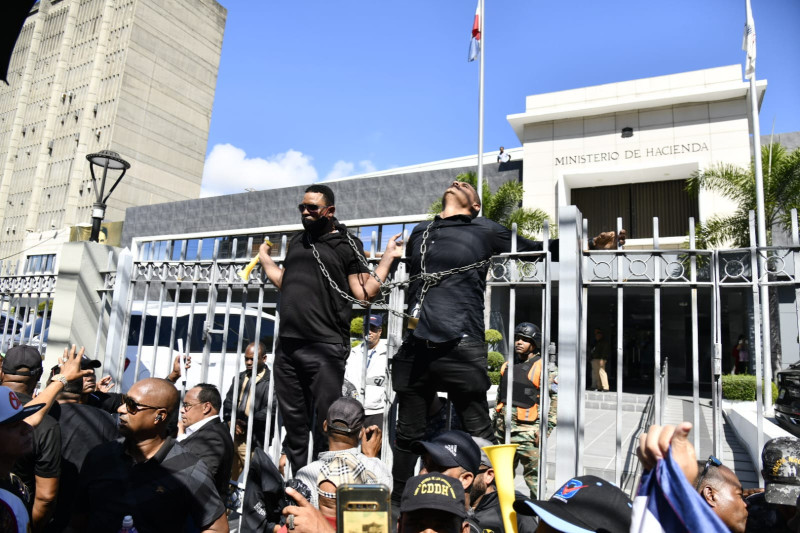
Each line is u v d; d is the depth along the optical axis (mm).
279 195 29766
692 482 1387
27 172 63938
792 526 2104
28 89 68000
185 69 66562
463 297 3129
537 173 23578
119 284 5035
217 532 2598
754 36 14695
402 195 26016
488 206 19516
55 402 3488
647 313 23156
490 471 2877
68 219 57812
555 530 1828
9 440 2088
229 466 3465
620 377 3160
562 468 3023
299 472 2787
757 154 14391
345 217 27047
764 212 15250
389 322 3770
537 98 24188
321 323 3314
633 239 21625
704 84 21453
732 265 3113
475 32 18547
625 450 7824
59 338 5270
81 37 64812
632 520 1434
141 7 61625
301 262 3422
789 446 2303
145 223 34344
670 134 21781
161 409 2627
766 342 3791
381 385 4801
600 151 22766
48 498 2918
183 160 65688
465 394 3098
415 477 1902
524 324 5168
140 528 2459
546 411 3178
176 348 6852
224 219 31391
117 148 58594
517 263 3432
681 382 22312
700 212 20438
